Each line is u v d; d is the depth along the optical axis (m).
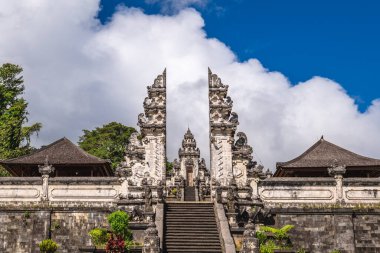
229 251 26.48
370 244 35.06
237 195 36.41
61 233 35.19
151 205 34.47
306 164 44.31
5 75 57.44
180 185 46.53
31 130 55.50
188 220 31.42
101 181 36.53
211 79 40.06
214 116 39.25
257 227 34.66
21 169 45.12
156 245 25.97
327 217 35.47
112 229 30.92
